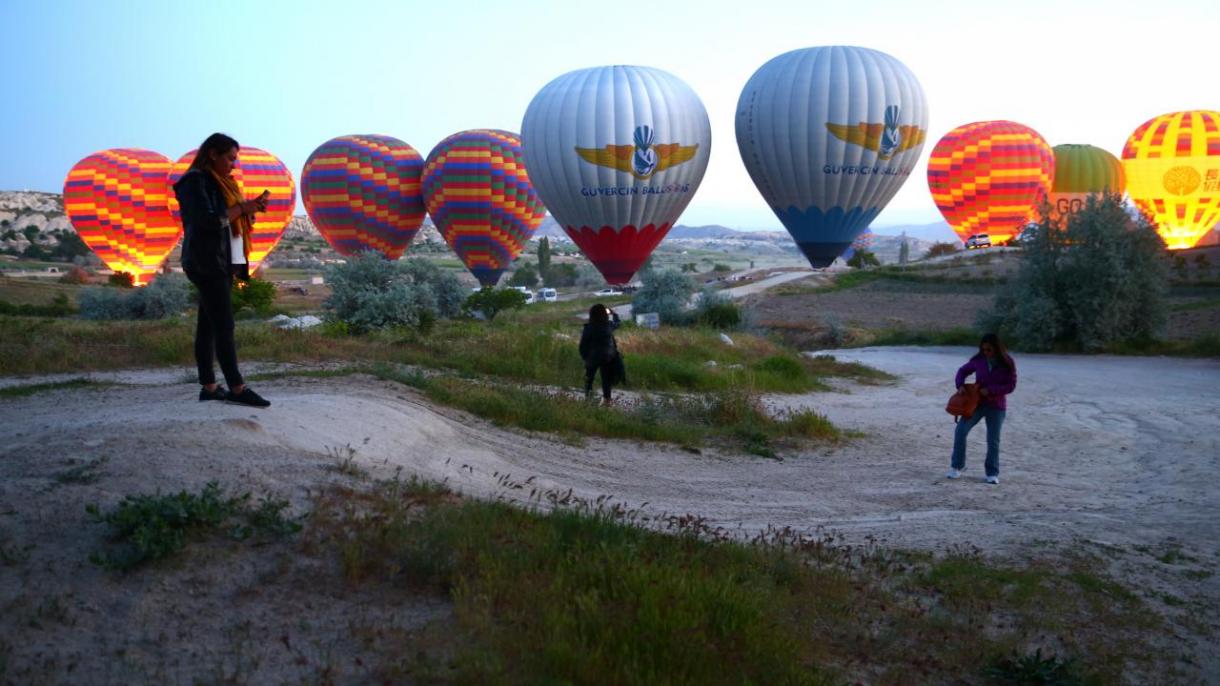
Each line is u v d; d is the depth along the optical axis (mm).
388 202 72750
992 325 38219
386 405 9320
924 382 24391
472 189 67812
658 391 17469
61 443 5781
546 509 7008
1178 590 6918
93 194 71438
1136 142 78438
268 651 3988
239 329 18078
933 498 9891
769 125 55562
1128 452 13359
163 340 16266
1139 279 34656
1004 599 6430
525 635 4367
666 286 42125
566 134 51031
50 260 158625
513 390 12969
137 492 5145
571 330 25953
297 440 6824
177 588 4344
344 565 4738
